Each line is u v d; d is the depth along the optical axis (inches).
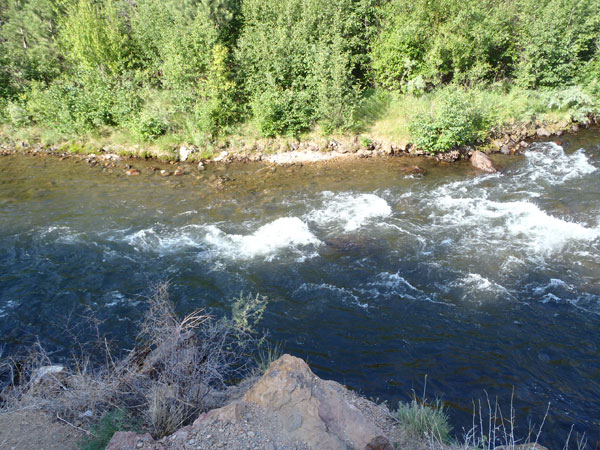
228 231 445.7
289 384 172.7
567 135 709.9
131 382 198.5
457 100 636.7
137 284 358.6
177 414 182.4
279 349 285.4
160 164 641.6
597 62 773.3
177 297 342.3
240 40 728.3
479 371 265.3
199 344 245.4
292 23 755.4
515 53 775.1
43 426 181.6
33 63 786.8
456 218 459.8
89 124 708.0
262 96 661.9
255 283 361.4
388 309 327.6
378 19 775.7
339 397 176.4
